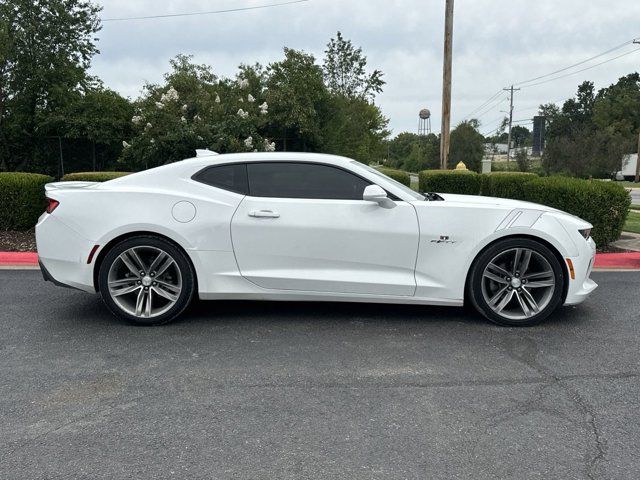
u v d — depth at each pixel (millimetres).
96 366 3844
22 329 4641
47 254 4641
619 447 2789
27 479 2520
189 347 4207
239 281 4633
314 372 3727
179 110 15383
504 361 3914
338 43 29516
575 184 8117
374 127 31516
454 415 3121
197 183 4699
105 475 2551
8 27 16484
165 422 3047
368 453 2730
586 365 3844
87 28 18281
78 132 16828
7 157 17953
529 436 2893
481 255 4582
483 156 68250
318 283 4586
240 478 2527
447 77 17234
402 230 4543
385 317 4930
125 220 4551
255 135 15609
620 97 89125
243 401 3299
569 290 4598
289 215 4559
